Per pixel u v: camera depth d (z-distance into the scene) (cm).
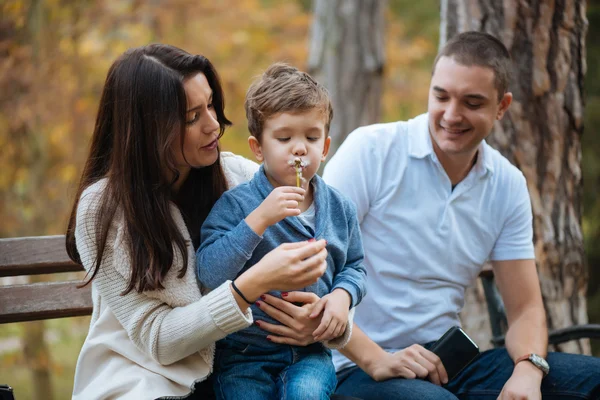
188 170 217
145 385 195
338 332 202
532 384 236
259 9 853
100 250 196
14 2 683
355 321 256
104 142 208
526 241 263
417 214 253
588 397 239
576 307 319
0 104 700
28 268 238
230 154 243
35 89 709
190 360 204
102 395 196
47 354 700
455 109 243
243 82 807
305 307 202
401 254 253
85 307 241
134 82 198
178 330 193
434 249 254
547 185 312
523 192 264
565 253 315
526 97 310
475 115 243
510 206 262
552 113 312
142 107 197
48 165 725
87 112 731
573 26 313
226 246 195
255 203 207
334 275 216
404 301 253
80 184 209
